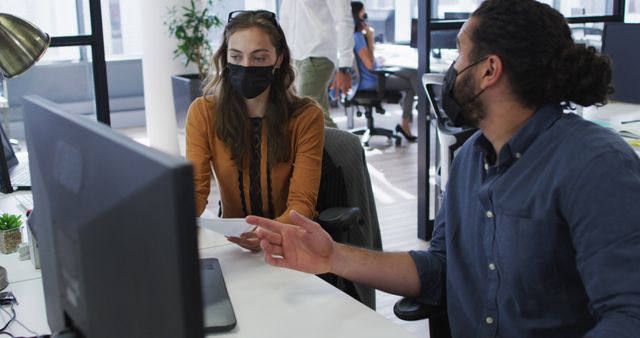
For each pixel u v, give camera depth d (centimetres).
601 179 116
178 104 545
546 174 125
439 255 159
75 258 81
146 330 67
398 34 852
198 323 61
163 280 62
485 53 129
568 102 134
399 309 158
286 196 204
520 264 129
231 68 191
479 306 143
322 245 145
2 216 183
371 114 636
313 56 458
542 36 125
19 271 162
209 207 423
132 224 64
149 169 60
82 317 83
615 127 303
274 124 197
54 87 593
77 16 281
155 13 534
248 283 150
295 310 136
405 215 434
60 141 80
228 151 199
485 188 136
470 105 135
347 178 216
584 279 118
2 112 264
